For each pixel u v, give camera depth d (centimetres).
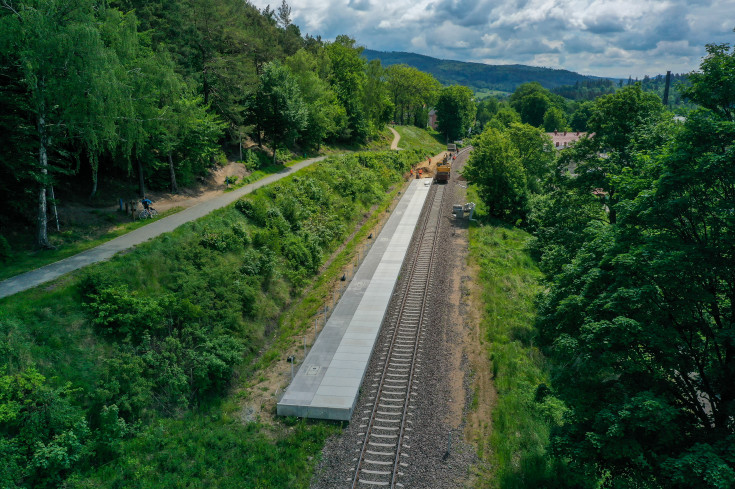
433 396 2016
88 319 1936
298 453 1688
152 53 3164
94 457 1580
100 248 2511
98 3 2695
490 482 1559
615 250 1470
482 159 4966
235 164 4628
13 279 2088
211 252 2736
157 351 2023
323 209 4219
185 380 1934
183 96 3794
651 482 1200
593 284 1512
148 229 2862
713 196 1270
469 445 1736
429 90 12900
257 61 5800
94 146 2472
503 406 1928
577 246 2741
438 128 12112
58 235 2647
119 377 1812
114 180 3519
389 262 3538
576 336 1587
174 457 1638
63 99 2306
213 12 4616
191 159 3881
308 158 5878
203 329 2219
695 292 1229
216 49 4828
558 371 1576
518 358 2308
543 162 6022
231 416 1922
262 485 1538
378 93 8375
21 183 2552
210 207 3394
